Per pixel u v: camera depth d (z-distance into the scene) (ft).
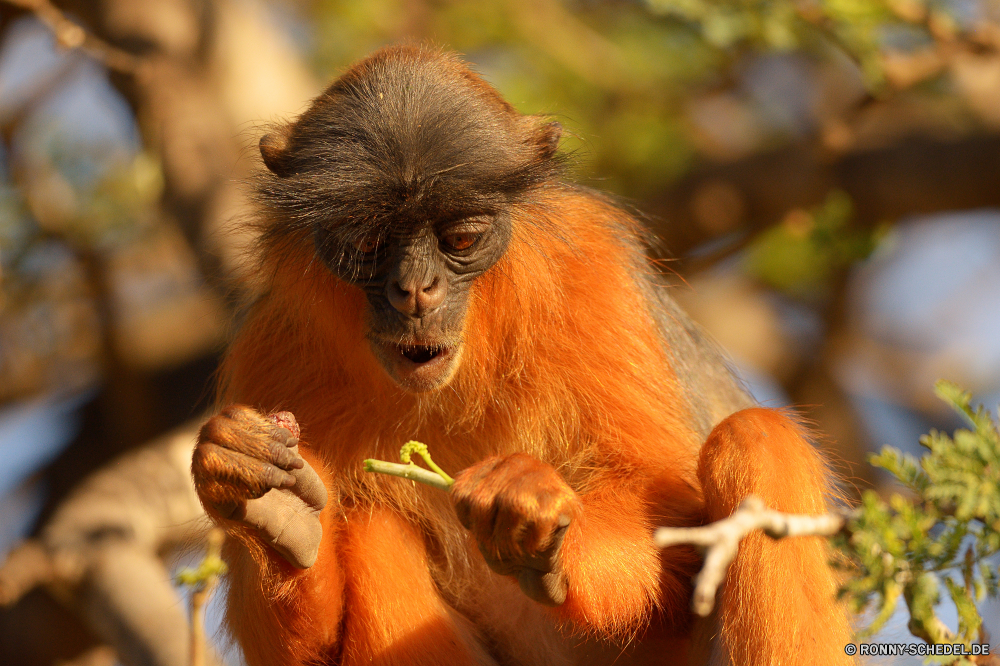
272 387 36.94
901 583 21.95
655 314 39.63
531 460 29.58
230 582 35.12
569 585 30.94
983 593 22.39
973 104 72.79
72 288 72.84
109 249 73.36
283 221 36.50
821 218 67.26
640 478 35.65
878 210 66.54
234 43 73.15
